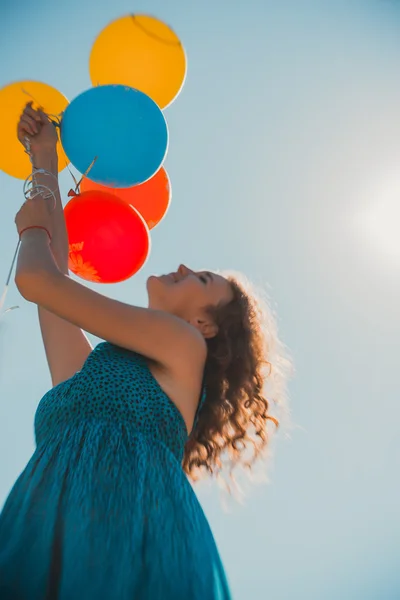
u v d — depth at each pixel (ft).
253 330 7.17
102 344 5.93
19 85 7.56
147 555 4.71
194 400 5.90
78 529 4.70
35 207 6.23
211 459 7.04
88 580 4.53
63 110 7.56
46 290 5.59
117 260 7.22
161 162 7.25
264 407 7.14
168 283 7.04
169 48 7.89
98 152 6.93
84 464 4.99
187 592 4.61
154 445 5.28
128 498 4.90
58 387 5.60
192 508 5.06
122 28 7.89
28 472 5.07
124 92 7.09
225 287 7.13
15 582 4.52
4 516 4.88
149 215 8.15
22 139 6.79
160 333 5.77
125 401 5.41
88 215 7.16
